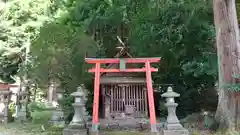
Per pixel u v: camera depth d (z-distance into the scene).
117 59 6.71
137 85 7.43
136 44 10.02
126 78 7.39
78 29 10.85
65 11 12.23
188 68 8.88
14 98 11.01
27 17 12.64
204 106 9.55
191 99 9.66
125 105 7.34
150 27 9.80
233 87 6.05
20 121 8.92
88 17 11.81
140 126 7.01
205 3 9.05
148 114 7.41
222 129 6.53
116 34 11.23
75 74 8.90
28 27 12.02
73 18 12.01
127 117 7.18
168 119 6.04
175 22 9.45
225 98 6.64
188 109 9.48
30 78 10.14
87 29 11.23
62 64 8.88
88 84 9.05
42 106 10.89
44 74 8.99
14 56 11.70
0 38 11.91
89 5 11.98
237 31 6.80
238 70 6.53
